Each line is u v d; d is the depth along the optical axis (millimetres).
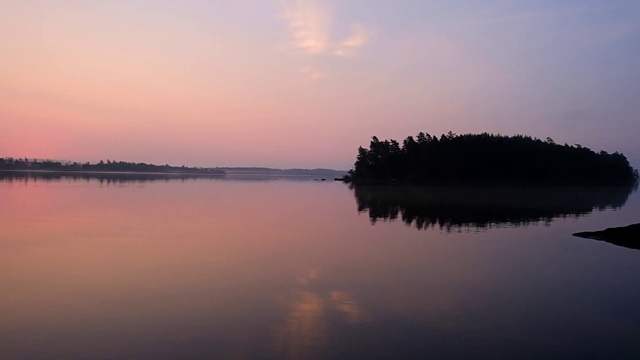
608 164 110562
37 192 59750
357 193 73000
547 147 103938
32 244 23906
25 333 12188
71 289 16078
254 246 24156
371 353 11094
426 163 97625
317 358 10820
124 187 75625
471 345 11648
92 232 27828
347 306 14539
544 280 18078
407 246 24844
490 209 47719
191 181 118188
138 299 15016
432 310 14266
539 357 10984
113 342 11656
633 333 12523
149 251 22484
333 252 22922
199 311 13930
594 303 15188
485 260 21594
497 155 94688
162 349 11273
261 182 123438
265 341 11750
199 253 22188
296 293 15828
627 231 28641
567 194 78000
